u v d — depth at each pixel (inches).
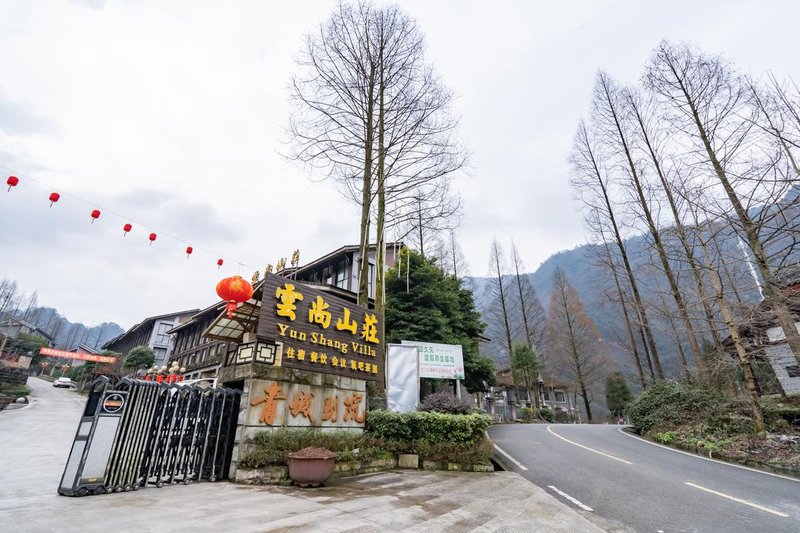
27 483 230.7
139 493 222.2
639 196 684.7
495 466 367.2
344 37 514.0
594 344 1454.2
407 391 441.4
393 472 336.2
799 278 375.6
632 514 220.2
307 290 348.5
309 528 169.9
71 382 1552.7
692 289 566.3
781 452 372.5
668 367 1378.0
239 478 267.1
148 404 247.4
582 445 488.1
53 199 283.4
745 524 202.2
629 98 700.7
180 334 1390.3
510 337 1331.2
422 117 506.0
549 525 196.7
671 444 492.7
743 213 378.9
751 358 520.1
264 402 299.9
